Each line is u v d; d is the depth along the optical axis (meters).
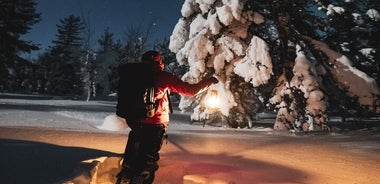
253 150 8.17
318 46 15.49
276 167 6.34
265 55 14.25
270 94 16.50
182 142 8.69
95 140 7.48
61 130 8.79
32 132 7.87
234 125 15.23
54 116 13.48
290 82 14.53
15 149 5.00
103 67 56.66
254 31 15.77
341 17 16.20
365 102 14.82
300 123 14.55
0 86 43.72
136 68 4.08
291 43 15.98
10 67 44.03
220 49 14.97
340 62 15.18
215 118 15.87
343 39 19.70
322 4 16.17
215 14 14.76
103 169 4.72
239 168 5.96
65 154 4.83
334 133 13.66
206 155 7.05
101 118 14.49
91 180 4.04
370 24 19.97
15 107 17.03
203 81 4.24
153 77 4.03
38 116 12.86
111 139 7.81
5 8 42.09
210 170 5.65
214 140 9.48
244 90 15.40
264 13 15.99
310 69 14.34
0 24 42.28
